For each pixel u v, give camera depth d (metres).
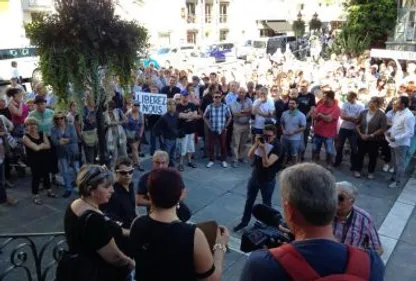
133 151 8.37
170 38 40.75
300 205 1.49
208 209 6.68
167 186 2.18
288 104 8.55
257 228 2.31
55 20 4.68
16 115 8.04
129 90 5.51
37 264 3.31
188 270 2.11
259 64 21.33
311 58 25.09
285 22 43.72
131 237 2.25
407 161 7.83
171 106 7.95
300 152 8.66
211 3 45.28
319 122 8.41
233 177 8.17
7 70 19.69
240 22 46.72
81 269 2.47
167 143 8.07
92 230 2.50
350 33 24.19
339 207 3.22
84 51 4.75
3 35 27.84
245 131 8.88
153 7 38.59
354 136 8.27
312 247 1.43
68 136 6.95
